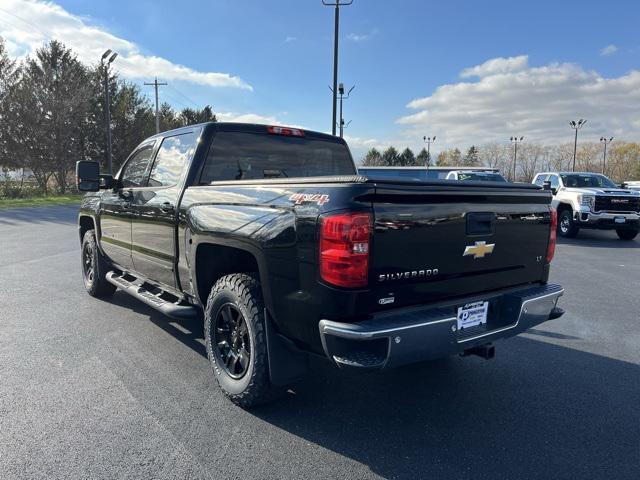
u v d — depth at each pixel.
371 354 2.65
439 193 2.87
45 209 21.83
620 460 2.83
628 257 10.82
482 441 3.03
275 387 3.27
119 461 2.73
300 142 4.83
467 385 3.88
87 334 4.86
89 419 3.19
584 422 3.29
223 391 3.49
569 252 11.59
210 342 3.62
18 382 3.73
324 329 2.67
